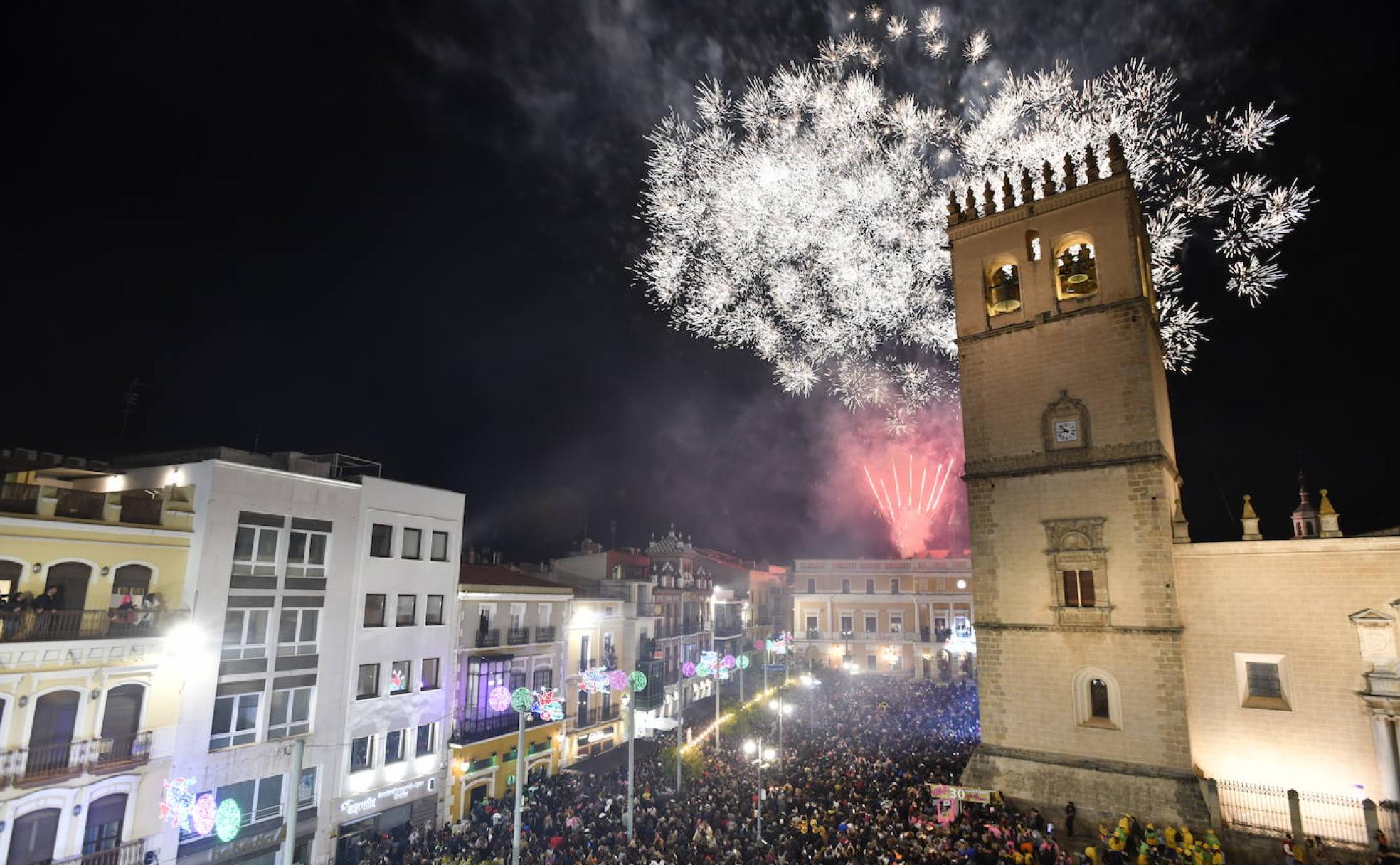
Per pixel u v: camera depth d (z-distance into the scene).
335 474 37.47
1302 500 44.72
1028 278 33.94
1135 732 28.62
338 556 34.50
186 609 28.80
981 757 31.30
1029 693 31.00
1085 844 27.47
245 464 32.25
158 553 28.53
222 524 30.11
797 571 89.88
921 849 24.42
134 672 26.66
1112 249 31.95
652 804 33.03
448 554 40.22
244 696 30.11
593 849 27.38
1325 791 26.66
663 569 66.88
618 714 52.59
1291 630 27.89
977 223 35.69
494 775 40.75
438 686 38.59
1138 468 30.06
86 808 24.84
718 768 39.06
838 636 86.44
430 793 37.19
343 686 33.84
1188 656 29.56
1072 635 30.39
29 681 23.97
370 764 34.66
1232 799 27.61
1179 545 30.22
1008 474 32.84
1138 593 29.38
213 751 28.70
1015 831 26.81
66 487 34.16
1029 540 31.95
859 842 25.23
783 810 30.30
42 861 23.75
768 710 57.53
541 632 45.78
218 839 28.33
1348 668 26.83
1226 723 28.58
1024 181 34.66
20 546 25.03
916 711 55.06
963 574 83.75
